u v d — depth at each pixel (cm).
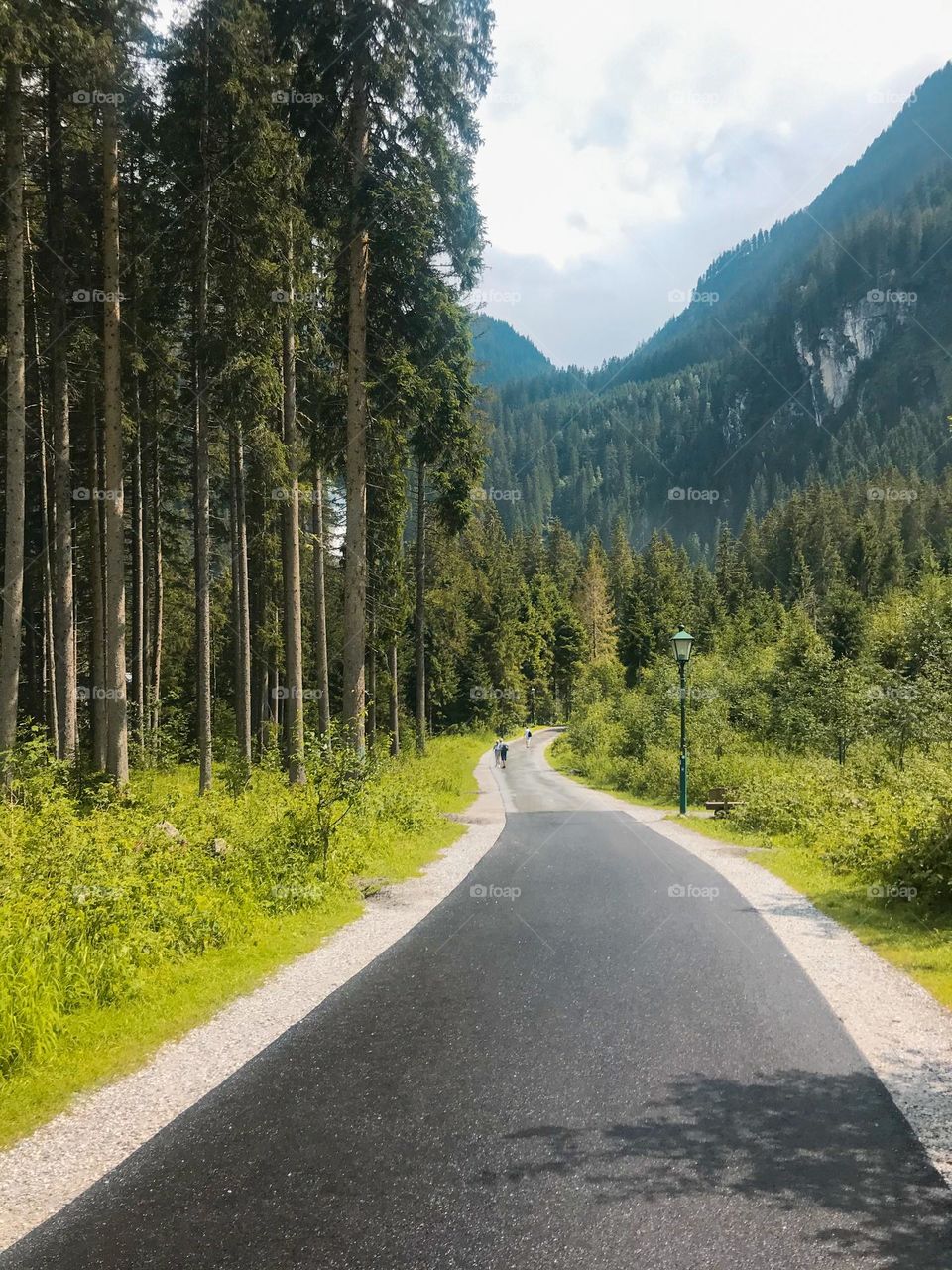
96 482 2250
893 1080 488
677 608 10162
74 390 2158
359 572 1808
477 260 1866
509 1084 483
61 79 1623
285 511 1997
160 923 775
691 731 3078
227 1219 346
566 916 947
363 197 1719
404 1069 508
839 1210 350
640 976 703
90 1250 326
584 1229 336
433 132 1734
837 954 778
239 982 695
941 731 2023
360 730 1739
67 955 646
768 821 1773
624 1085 480
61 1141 425
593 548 14350
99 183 1806
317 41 1691
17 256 1484
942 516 12144
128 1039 570
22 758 1369
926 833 1025
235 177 1673
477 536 7731
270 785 1584
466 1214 347
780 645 4266
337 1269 310
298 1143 414
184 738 2959
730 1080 487
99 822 996
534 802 2733
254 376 1702
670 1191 365
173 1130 432
